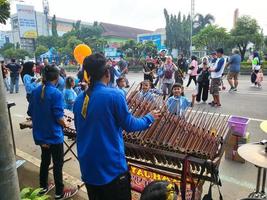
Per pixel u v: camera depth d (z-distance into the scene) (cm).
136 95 280
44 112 303
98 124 189
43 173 331
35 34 5922
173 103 341
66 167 419
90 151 193
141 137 250
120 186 199
